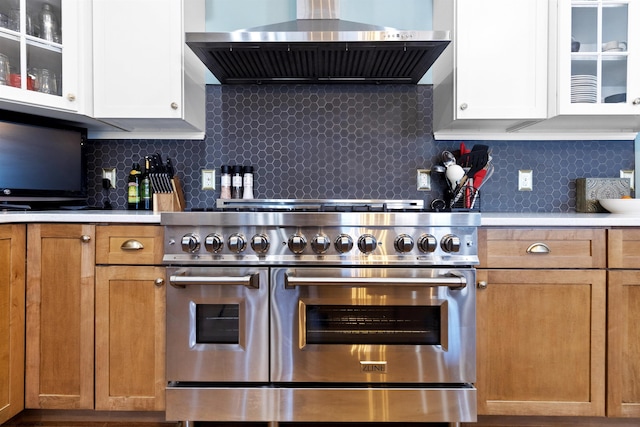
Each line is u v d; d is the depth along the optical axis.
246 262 1.46
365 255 1.45
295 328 1.47
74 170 1.97
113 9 1.78
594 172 2.09
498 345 1.50
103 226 1.51
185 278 1.42
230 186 2.09
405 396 1.47
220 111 2.11
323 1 1.92
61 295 1.51
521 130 2.07
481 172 1.99
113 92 1.78
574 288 1.49
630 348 1.48
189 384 1.51
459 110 1.78
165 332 1.50
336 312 1.49
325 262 1.45
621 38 1.77
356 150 2.11
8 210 1.76
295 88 2.11
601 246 1.48
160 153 2.11
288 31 1.66
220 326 1.50
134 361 1.51
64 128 1.94
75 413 1.59
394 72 1.97
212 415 1.48
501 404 1.50
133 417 1.60
